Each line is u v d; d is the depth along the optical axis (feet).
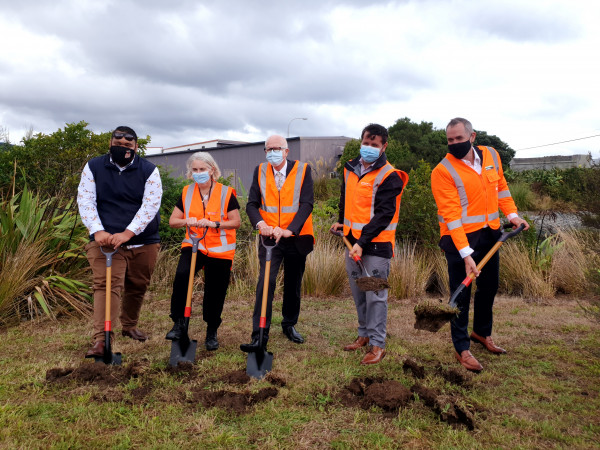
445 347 13.69
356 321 16.78
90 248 12.55
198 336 14.55
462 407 9.15
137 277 13.47
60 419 8.80
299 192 13.34
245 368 11.57
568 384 11.07
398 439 8.34
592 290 18.28
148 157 99.76
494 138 120.88
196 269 13.03
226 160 87.76
